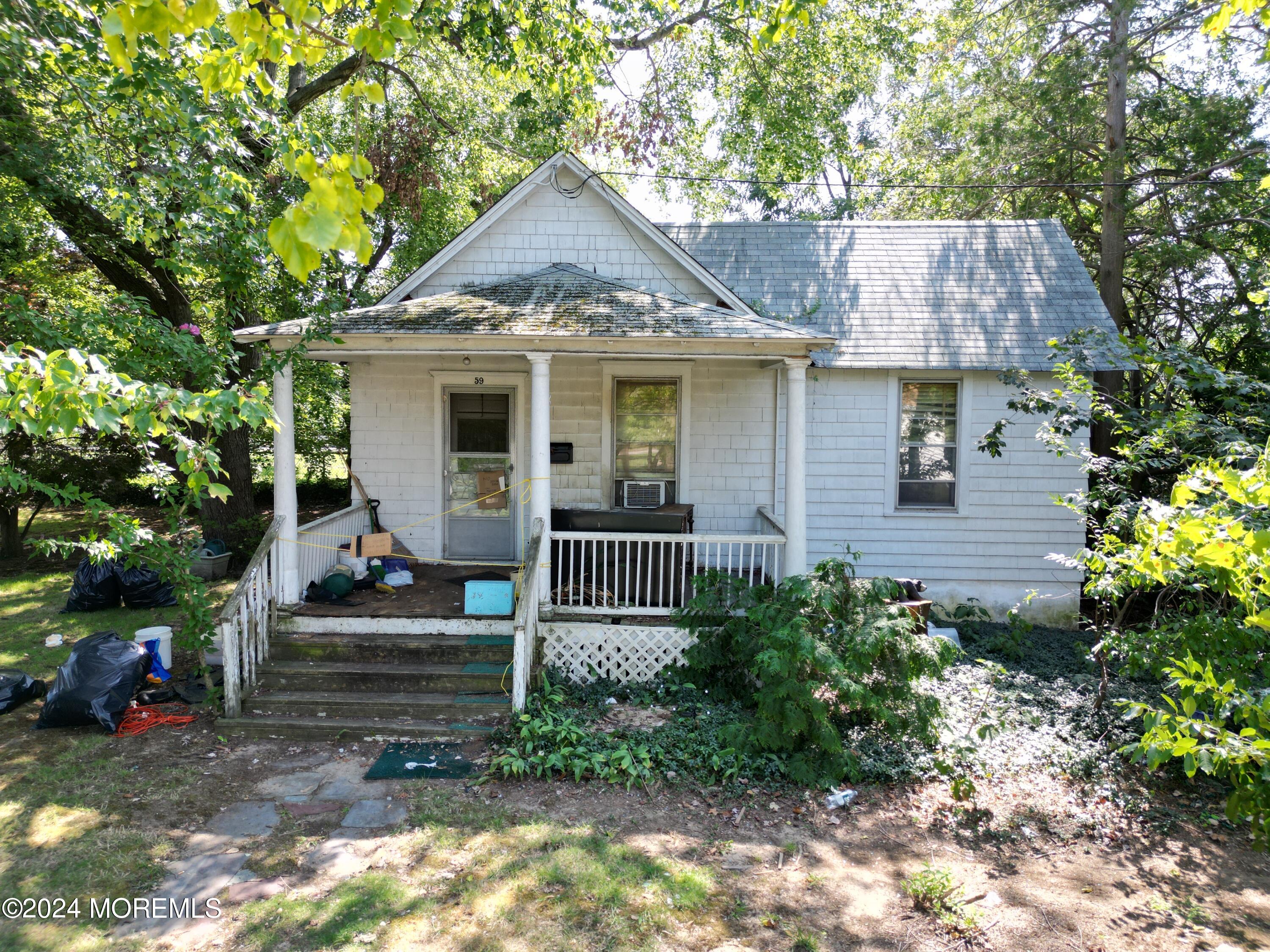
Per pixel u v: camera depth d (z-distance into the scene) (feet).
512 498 32.73
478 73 49.24
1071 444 33.73
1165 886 15.64
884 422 33.78
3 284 32.63
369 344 24.73
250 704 22.09
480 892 14.46
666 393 33.01
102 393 10.15
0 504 41.37
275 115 25.18
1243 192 43.01
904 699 19.67
